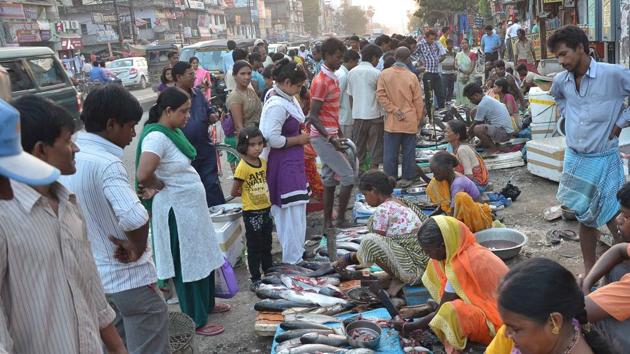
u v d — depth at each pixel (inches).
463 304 131.1
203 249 161.8
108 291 117.4
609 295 104.7
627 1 310.8
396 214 172.4
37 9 1434.5
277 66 192.1
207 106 225.9
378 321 153.9
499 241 195.0
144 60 1334.9
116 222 115.0
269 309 169.6
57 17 1529.3
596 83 157.8
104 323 87.3
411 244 169.2
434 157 213.0
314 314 162.6
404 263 167.6
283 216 197.8
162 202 156.6
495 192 267.9
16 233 68.1
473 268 132.4
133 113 113.1
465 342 131.3
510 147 328.5
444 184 216.7
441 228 134.6
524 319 68.0
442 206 218.1
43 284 69.9
